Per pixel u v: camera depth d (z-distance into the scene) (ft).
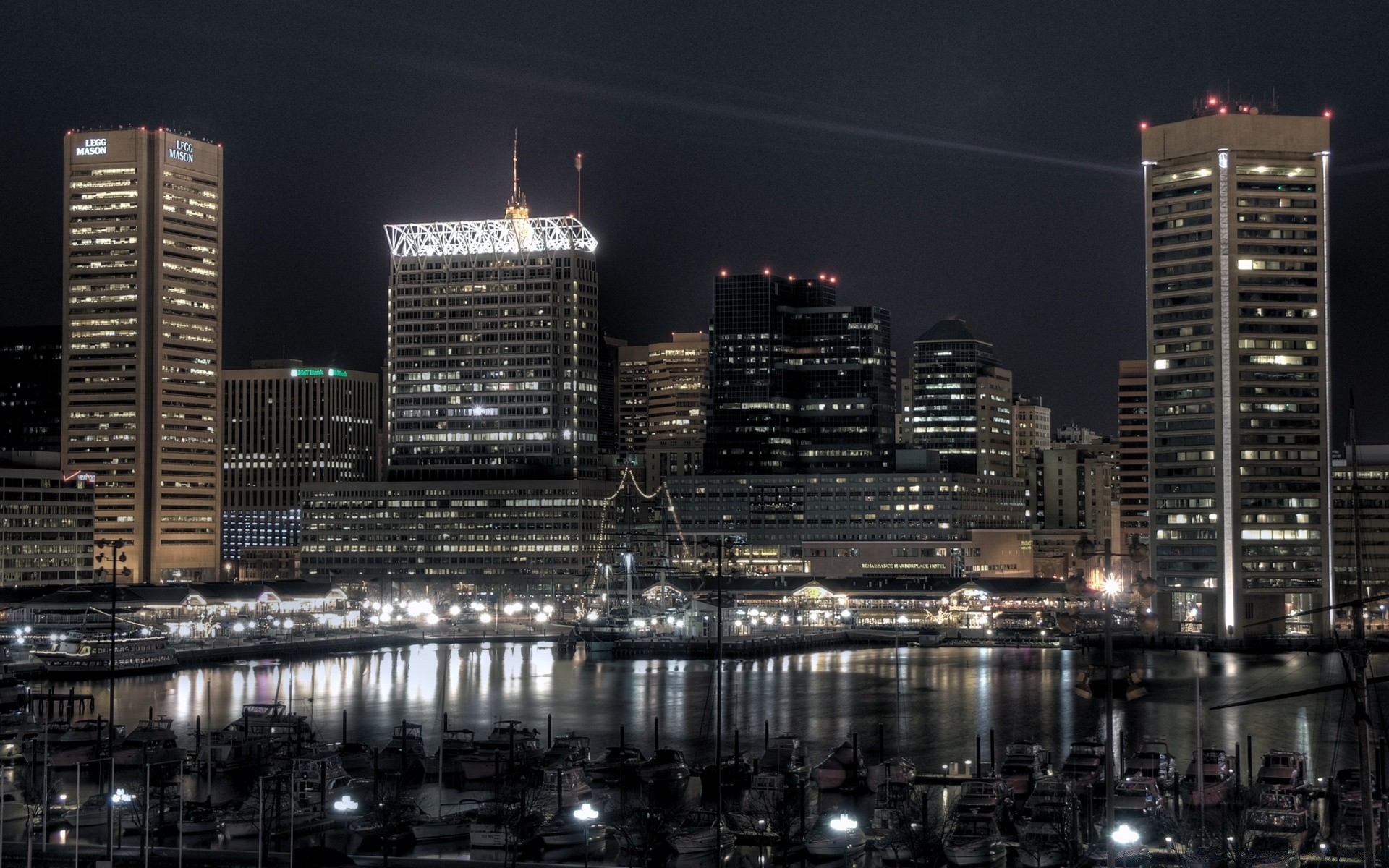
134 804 550.77
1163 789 574.97
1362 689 333.01
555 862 511.81
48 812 549.54
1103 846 508.53
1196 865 482.28
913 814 538.88
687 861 510.17
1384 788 552.82
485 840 516.32
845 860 505.25
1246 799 542.16
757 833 531.50
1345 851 500.33
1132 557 336.29
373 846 532.32
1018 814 556.10
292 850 478.59
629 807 570.05
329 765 613.11
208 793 597.11
